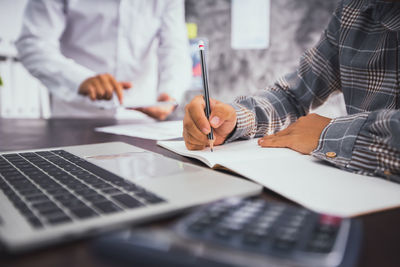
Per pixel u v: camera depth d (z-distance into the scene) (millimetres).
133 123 1129
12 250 232
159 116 1523
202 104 627
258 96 824
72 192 339
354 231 240
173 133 885
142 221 284
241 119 681
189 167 452
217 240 226
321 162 504
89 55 1851
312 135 614
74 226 255
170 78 1829
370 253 246
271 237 227
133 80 1954
